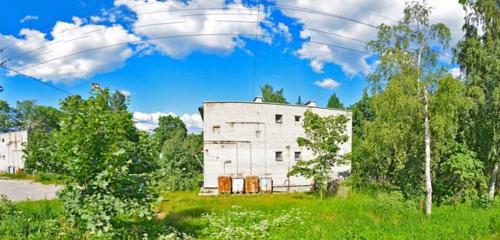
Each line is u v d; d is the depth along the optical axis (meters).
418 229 16.69
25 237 12.38
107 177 12.38
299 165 31.27
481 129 26.02
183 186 38.34
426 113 22.50
